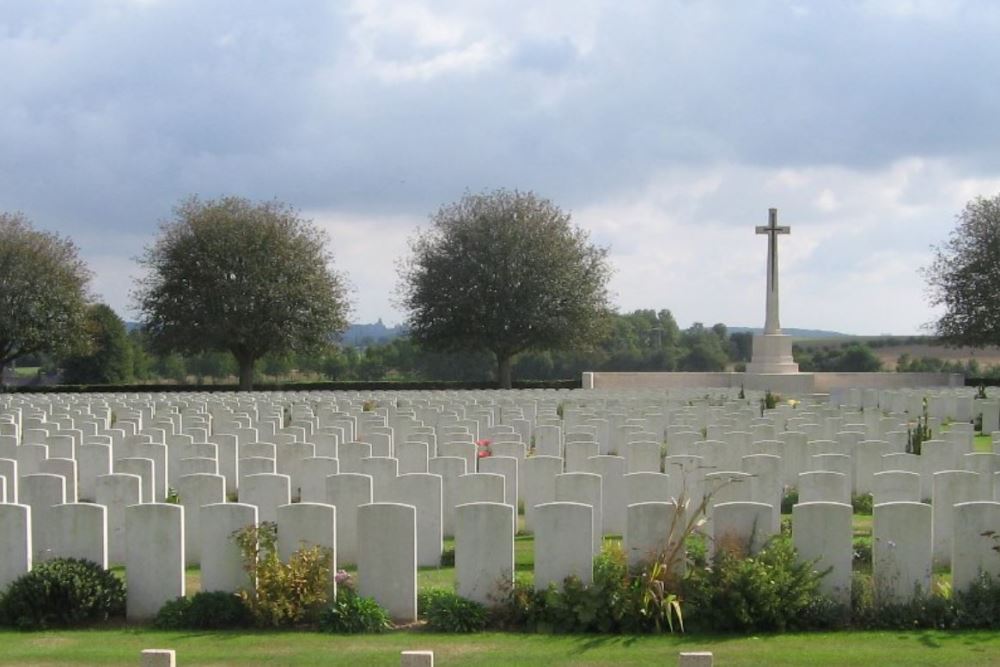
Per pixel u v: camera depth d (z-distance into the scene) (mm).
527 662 8109
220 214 47875
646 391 35781
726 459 16062
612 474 13781
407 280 50875
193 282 47469
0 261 47219
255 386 48906
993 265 46375
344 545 12023
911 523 9266
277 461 16891
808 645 8438
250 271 46719
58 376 66625
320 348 48875
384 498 12594
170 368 71750
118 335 60438
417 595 9789
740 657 8125
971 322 46844
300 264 47844
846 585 9250
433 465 14141
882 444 15977
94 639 8930
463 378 71000
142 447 16484
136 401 29969
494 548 9430
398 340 71875
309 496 14414
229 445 17812
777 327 44250
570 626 8984
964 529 9328
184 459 15086
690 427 20312
